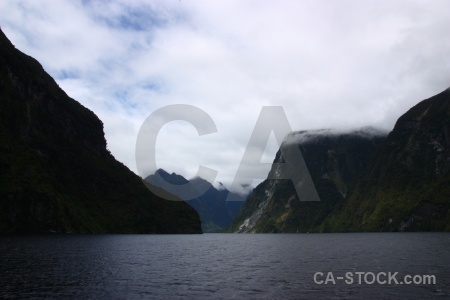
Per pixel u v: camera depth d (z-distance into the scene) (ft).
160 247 430.20
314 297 155.22
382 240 624.59
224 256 342.64
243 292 165.58
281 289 171.73
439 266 241.35
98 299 149.69
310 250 418.10
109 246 396.37
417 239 617.21
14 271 204.64
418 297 152.97
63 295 153.99
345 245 504.84
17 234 528.22
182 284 183.42
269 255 354.33
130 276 202.90
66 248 342.23
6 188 564.71
